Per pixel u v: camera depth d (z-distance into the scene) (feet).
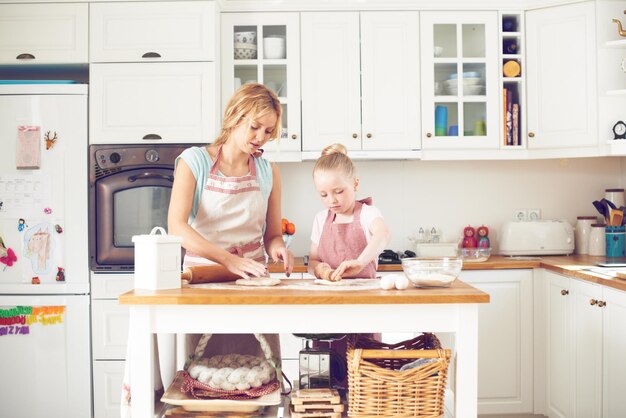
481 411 12.08
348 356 5.90
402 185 13.84
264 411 6.10
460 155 12.84
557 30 12.51
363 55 12.72
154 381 6.23
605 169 13.89
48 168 11.60
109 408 11.57
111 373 11.59
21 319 11.54
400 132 12.75
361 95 12.74
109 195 11.61
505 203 13.92
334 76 12.71
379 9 12.71
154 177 11.71
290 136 12.68
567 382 11.07
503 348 12.05
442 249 12.71
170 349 6.77
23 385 11.56
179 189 7.25
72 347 11.56
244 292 5.96
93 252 11.66
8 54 11.96
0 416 11.59
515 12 12.80
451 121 12.90
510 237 13.11
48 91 11.60
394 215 13.84
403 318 5.93
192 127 11.89
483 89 12.90
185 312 5.93
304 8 12.68
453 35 12.87
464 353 5.92
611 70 12.17
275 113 7.06
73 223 11.59
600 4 12.16
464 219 13.88
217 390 5.86
